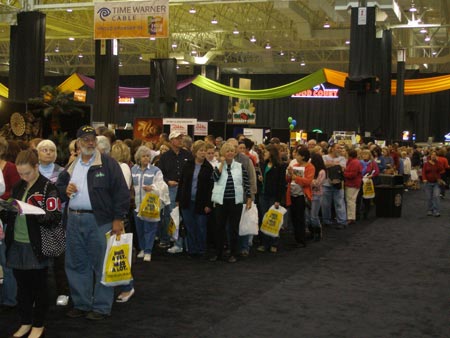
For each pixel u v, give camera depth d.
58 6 20.86
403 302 5.99
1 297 5.50
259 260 8.03
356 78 18.06
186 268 7.35
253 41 32.81
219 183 7.69
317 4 22.72
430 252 9.01
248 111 21.83
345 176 12.10
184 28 32.22
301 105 42.75
